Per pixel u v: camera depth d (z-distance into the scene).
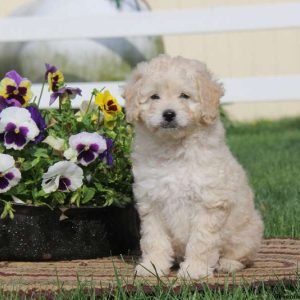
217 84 1.50
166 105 1.46
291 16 2.82
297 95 2.88
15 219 1.52
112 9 2.88
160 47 3.03
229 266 1.48
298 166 2.49
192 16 2.80
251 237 1.50
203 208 1.44
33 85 2.65
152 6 4.16
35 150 1.55
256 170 2.43
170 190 1.45
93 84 2.64
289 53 4.27
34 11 2.94
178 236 1.47
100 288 1.30
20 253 1.53
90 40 2.84
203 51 4.21
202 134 1.46
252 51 4.24
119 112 1.64
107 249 1.58
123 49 2.86
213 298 1.28
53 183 1.52
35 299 1.29
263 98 2.88
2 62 2.88
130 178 1.63
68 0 2.90
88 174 1.58
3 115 1.53
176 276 1.42
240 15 2.81
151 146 1.47
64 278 1.39
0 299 1.28
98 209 1.55
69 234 1.54
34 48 2.84
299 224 1.79
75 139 1.54
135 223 1.64
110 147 1.57
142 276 1.41
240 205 1.48
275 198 2.04
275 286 1.33
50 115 1.61
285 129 3.67
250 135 3.45
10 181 1.51
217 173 1.44
